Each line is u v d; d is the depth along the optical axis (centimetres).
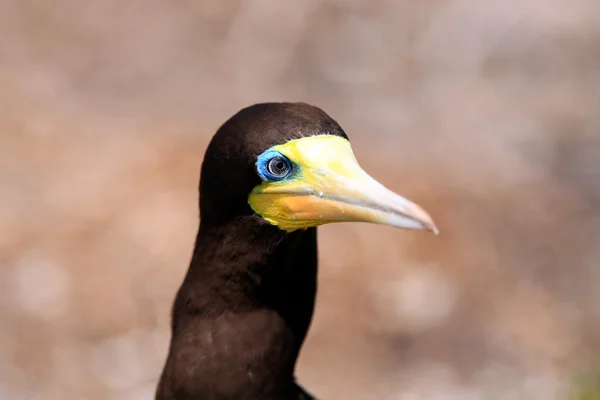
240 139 633
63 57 2098
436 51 2067
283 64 2028
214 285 664
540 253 1591
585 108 1925
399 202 627
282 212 640
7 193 1692
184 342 672
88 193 1684
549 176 1748
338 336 1440
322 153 634
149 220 1600
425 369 1407
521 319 1479
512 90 1978
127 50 2116
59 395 1372
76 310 1485
